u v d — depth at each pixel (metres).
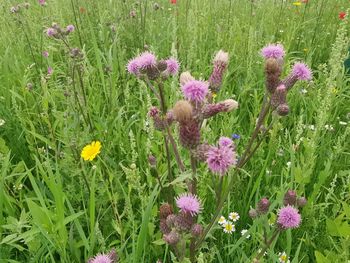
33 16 0.74
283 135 0.46
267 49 0.30
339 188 0.41
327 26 0.76
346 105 0.54
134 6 0.76
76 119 0.41
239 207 0.38
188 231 0.23
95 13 0.78
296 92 0.52
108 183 0.37
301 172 0.35
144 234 0.28
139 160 0.40
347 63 0.61
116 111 0.49
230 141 0.24
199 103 0.23
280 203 0.33
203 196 0.35
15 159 0.45
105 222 0.37
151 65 0.27
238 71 0.59
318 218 0.36
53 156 0.43
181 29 0.72
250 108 0.55
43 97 0.41
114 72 0.52
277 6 0.84
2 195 0.32
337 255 0.30
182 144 0.22
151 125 0.36
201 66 0.57
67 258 0.32
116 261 0.26
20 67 0.59
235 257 0.33
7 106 0.50
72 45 0.68
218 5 0.82
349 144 0.45
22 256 0.35
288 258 0.31
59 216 0.29
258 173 0.42
